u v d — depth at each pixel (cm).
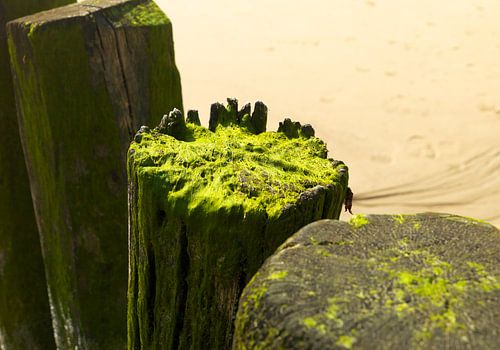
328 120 1475
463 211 1168
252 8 2038
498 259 218
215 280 290
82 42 449
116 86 466
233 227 280
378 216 239
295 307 198
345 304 198
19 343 593
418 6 2006
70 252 492
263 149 326
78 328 518
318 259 217
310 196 280
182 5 2072
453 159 1322
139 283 325
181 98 530
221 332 297
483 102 1520
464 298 201
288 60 1733
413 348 184
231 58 1744
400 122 1457
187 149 314
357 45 1803
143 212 302
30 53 453
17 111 506
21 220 558
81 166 471
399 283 206
